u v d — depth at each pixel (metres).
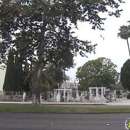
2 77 76.94
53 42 28.73
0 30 27.23
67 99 58.38
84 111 24.08
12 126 15.16
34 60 29.53
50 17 25.34
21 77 66.94
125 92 122.25
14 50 29.31
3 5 25.80
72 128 14.62
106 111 24.22
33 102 28.58
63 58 29.22
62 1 25.20
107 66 114.88
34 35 27.70
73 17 26.12
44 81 61.09
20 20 26.53
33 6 24.98
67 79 77.69
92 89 66.69
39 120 17.98
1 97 58.31
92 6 26.67
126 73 86.12
